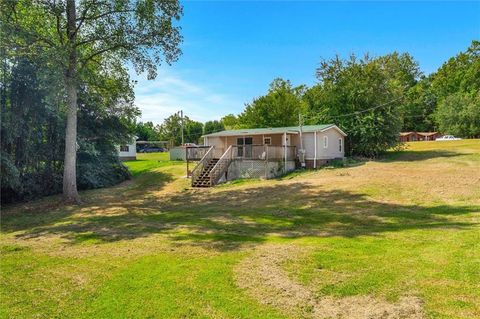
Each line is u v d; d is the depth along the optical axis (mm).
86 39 17109
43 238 9914
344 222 10234
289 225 10125
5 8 14484
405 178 17172
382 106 28578
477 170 18781
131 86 20391
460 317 4207
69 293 5602
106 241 9008
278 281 5602
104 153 23750
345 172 21062
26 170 19422
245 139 27734
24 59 16203
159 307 4926
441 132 61031
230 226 10258
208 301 5035
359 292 5055
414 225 9367
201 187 20422
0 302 5336
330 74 30875
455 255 6363
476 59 61500
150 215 13102
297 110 46062
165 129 74188
